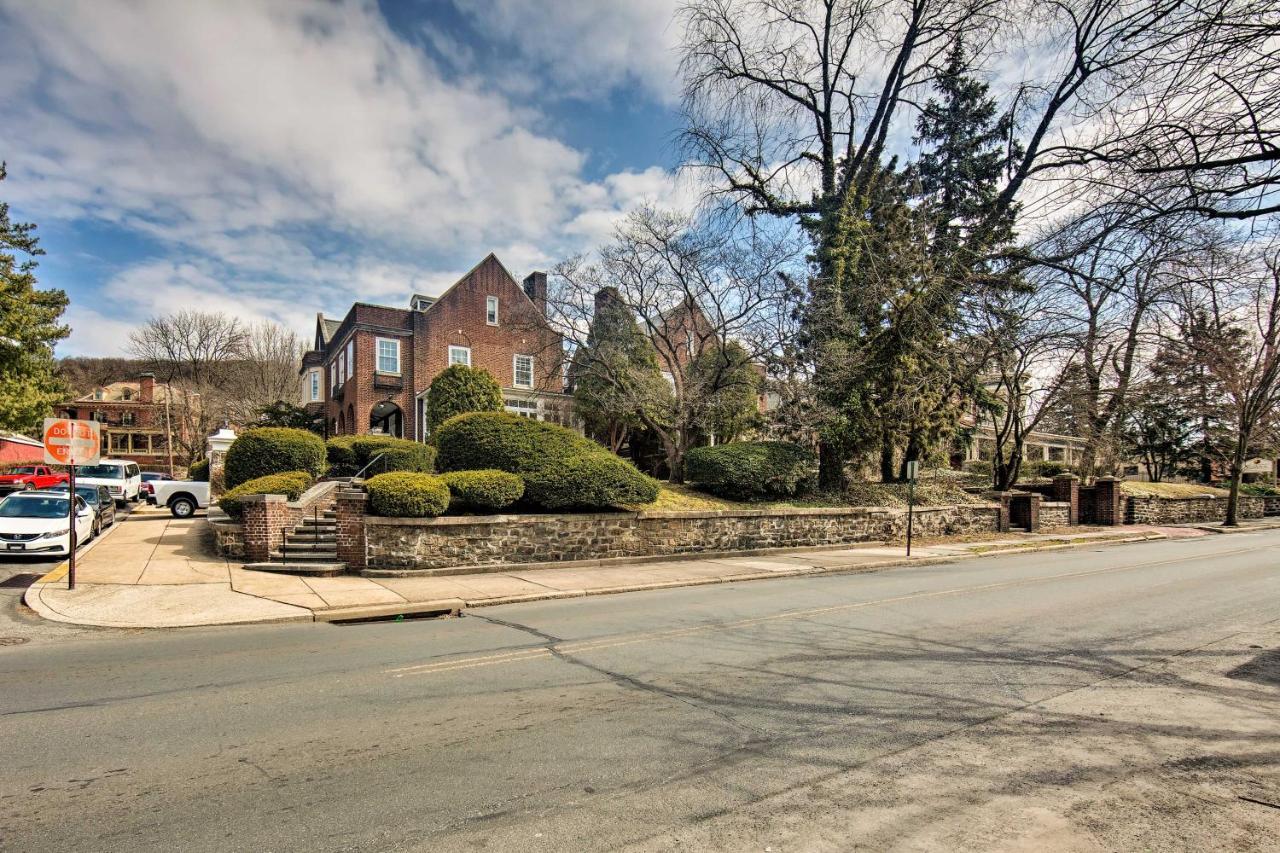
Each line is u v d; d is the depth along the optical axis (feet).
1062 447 169.48
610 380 70.90
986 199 75.66
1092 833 11.41
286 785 13.12
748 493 61.98
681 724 16.44
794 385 64.95
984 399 81.76
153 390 197.16
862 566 49.57
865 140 70.59
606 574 43.73
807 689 19.30
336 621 30.50
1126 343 76.64
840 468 69.92
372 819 11.75
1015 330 66.85
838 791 12.89
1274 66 18.81
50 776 13.57
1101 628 27.94
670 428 77.61
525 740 15.42
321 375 134.92
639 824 11.57
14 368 86.99
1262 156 19.65
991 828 11.53
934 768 13.99
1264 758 14.73
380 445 73.92
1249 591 38.06
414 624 29.30
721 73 68.54
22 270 89.56
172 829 11.44
